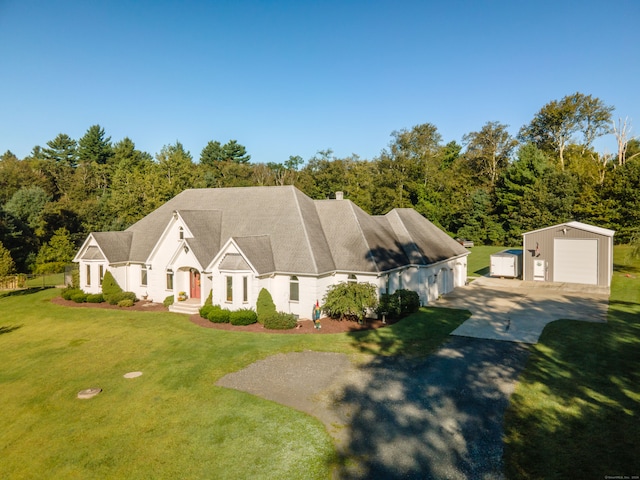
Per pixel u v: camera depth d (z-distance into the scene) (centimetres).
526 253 4175
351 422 1424
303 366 1956
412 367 1894
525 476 1116
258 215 3388
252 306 2803
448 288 3747
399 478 1127
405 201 7769
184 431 1407
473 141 9081
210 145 12575
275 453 1261
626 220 5762
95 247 3672
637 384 1641
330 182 9038
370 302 2623
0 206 5769
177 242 3353
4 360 2191
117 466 1230
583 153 7838
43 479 1187
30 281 5009
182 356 2142
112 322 2895
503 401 1534
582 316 2727
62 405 1638
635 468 1128
